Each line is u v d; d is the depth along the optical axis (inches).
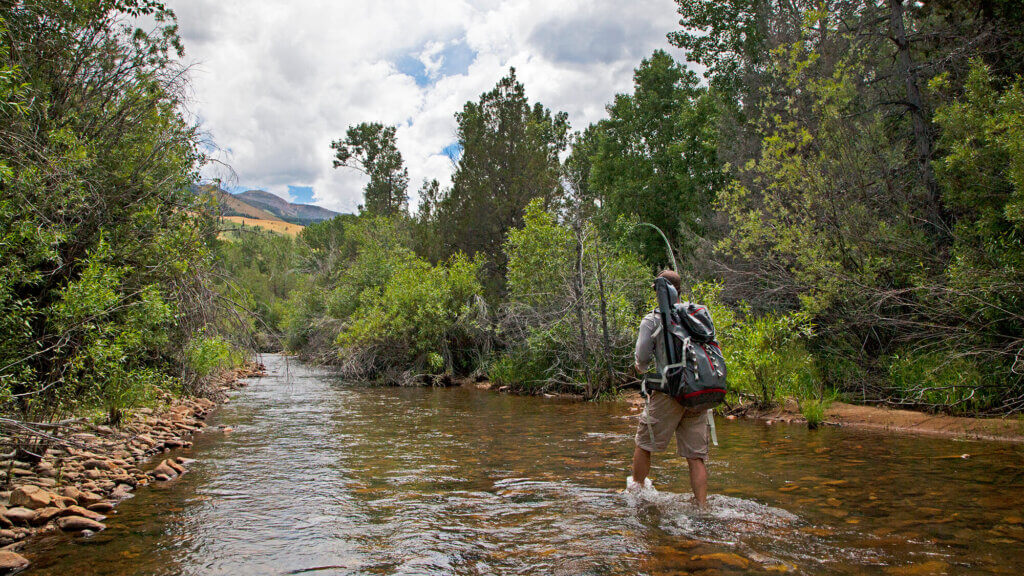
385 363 724.0
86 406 224.2
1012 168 279.0
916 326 354.9
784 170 395.9
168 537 136.8
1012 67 392.5
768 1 611.8
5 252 191.5
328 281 1195.3
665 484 181.8
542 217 565.3
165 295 314.8
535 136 825.5
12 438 190.5
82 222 242.1
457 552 125.0
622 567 112.8
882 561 112.0
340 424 337.7
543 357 552.7
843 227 378.9
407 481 194.1
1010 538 123.5
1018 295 294.0
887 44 514.0
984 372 300.2
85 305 200.2
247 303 444.1
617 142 1010.7
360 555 124.0
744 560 114.2
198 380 415.2
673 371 150.9
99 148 271.3
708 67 847.7
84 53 278.4
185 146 322.7
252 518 152.2
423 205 1010.1
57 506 153.9
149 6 300.0
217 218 345.4
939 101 418.9
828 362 385.4
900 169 423.8
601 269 523.5
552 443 268.5
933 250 372.8
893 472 187.8
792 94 456.1
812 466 199.9
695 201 800.3
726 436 268.4
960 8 434.0
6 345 189.9
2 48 203.0
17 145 209.0
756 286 484.7
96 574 113.3
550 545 127.3
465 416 375.9
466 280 693.3
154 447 247.6
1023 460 203.3
